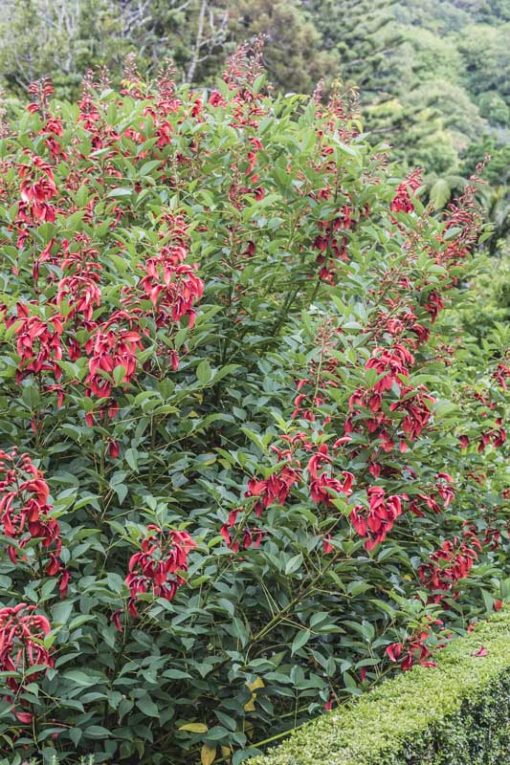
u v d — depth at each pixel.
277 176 4.27
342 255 4.44
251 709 3.39
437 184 18.30
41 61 20.64
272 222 4.20
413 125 26.09
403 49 37.50
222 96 4.88
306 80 26.12
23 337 3.02
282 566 3.17
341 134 4.66
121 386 3.31
